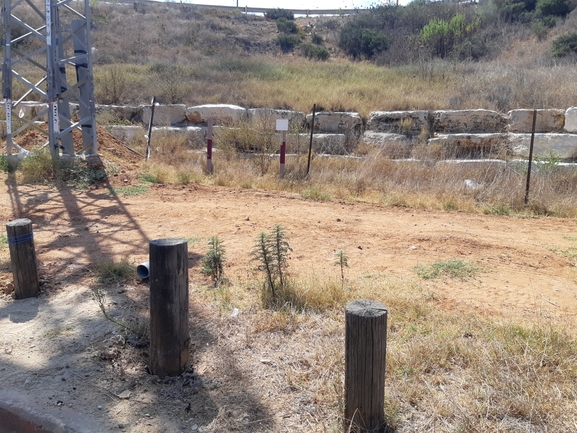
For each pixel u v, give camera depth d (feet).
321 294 15.99
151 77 65.00
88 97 37.68
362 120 52.85
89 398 11.71
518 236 25.52
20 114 40.14
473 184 37.22
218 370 12.54
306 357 12.81
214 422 10.65
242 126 48.01
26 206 28.94
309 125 52.08
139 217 27.04
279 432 10.37
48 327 14.89
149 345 13.46
